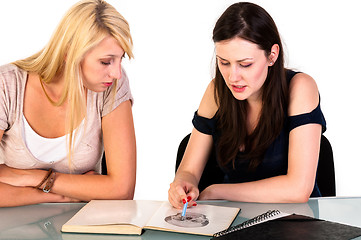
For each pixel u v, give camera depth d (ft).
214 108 5.80
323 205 4.73
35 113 5.38
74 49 4.80
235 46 4.70
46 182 5.16
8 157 5.55
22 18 10.88
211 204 4.86
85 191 5.22
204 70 11.46
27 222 4.33
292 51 11.09
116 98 5.57
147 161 11.61
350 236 3.67
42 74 5.30
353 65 11.06
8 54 10.93
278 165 5.58
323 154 6.20
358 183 11.26
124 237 3.94
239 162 5.75
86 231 4.04
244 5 4.83
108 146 5.54
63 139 5.48
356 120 11.19
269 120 5.40
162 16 11.34
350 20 10.94
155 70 11.48
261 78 4.91
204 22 11.30
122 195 5.35
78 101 5.05
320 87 11.18
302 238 3.63
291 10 10.97
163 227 4.01
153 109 11.57
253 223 4.03
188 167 5.74
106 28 4.70
